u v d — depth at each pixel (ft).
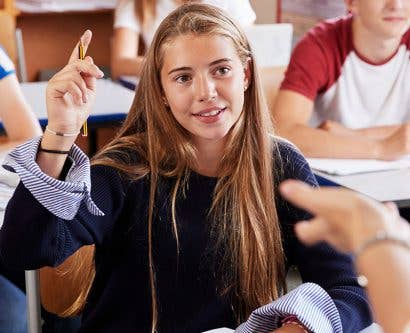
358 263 1.42
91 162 4.61
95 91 3.97
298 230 1.48
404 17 7.86
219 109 4.49
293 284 7.86
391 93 8.34
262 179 4.70
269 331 3.64
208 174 4.69
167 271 4.58
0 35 14.28
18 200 3.91
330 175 7.00
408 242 1.42
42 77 15.81
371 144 7.52
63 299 5.43
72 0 15.96
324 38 8.18
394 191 6.47
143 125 4.83
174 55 4.51
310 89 8.07
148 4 12.46
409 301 1.37
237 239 4.60
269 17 17.04
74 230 4.19
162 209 4.58
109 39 16.46
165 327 4.59
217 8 4.70
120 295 4.65
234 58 4.54
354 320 4.03
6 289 6.12
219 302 4.60
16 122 7.50
